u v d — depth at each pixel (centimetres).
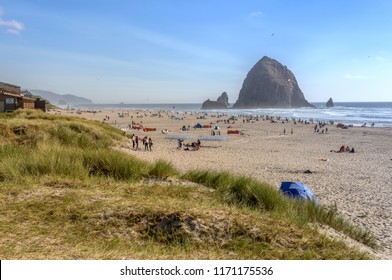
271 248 543
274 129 6731
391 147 4116
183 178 1023
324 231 721
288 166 2580
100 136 2473
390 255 755
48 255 429
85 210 589
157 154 2791
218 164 2511
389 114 13250
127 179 912
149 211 602
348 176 2250
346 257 542
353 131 6322
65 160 922
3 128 1728
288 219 678
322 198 1602
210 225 583
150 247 505
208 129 6594
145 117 10631
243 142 4438
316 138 5103
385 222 1223
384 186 1945
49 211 575
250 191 845
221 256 496
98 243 495
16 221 527
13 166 833
